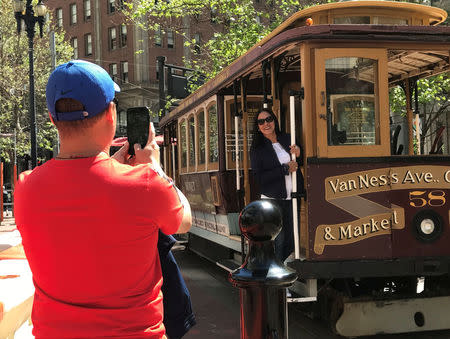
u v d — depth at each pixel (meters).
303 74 5.29
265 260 1.92
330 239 5.19
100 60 46.47
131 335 1.59
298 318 6.42
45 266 1.61
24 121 29.94
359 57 5.36
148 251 1.65
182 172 11.12
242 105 6.97
